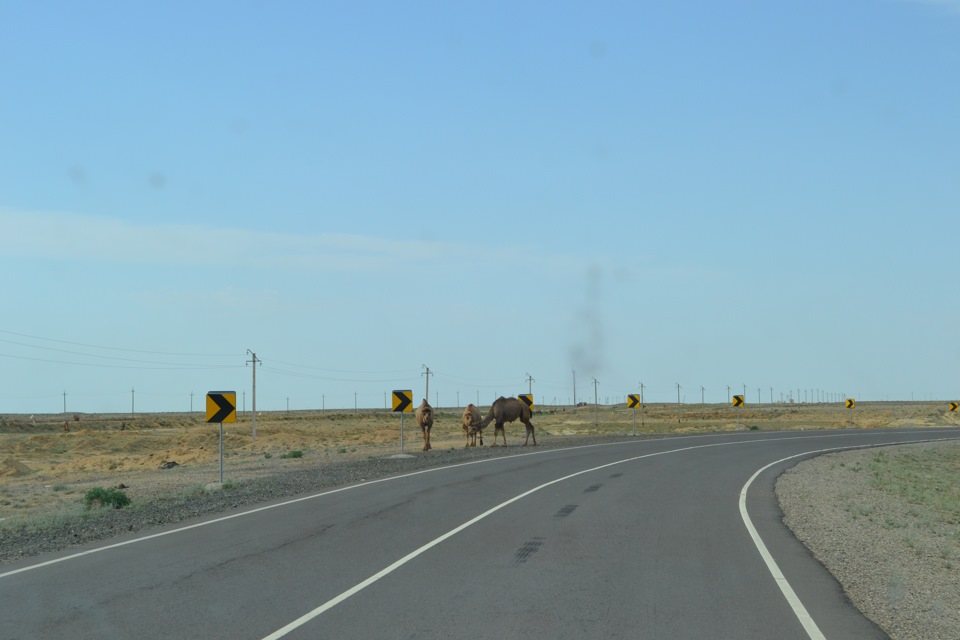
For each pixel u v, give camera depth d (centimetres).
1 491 2806
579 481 2495
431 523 1612
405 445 4675
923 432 6234
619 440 5100
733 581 1087
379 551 1304
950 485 2853
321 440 5756
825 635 834
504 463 3197
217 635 827
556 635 826
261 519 1666
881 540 1515
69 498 2486
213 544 1373
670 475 2727
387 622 874
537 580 1087
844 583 1094
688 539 1434
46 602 975
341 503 1931
